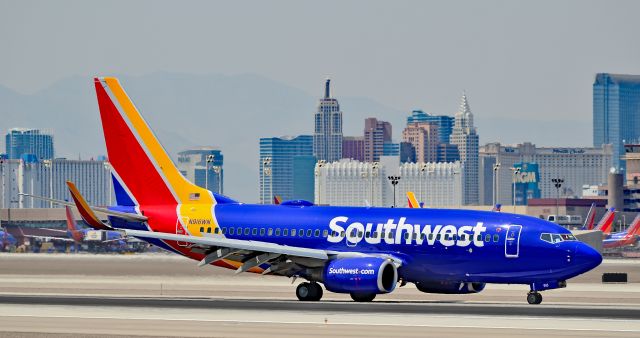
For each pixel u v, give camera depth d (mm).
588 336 171750
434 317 198000
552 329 180000
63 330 183125
